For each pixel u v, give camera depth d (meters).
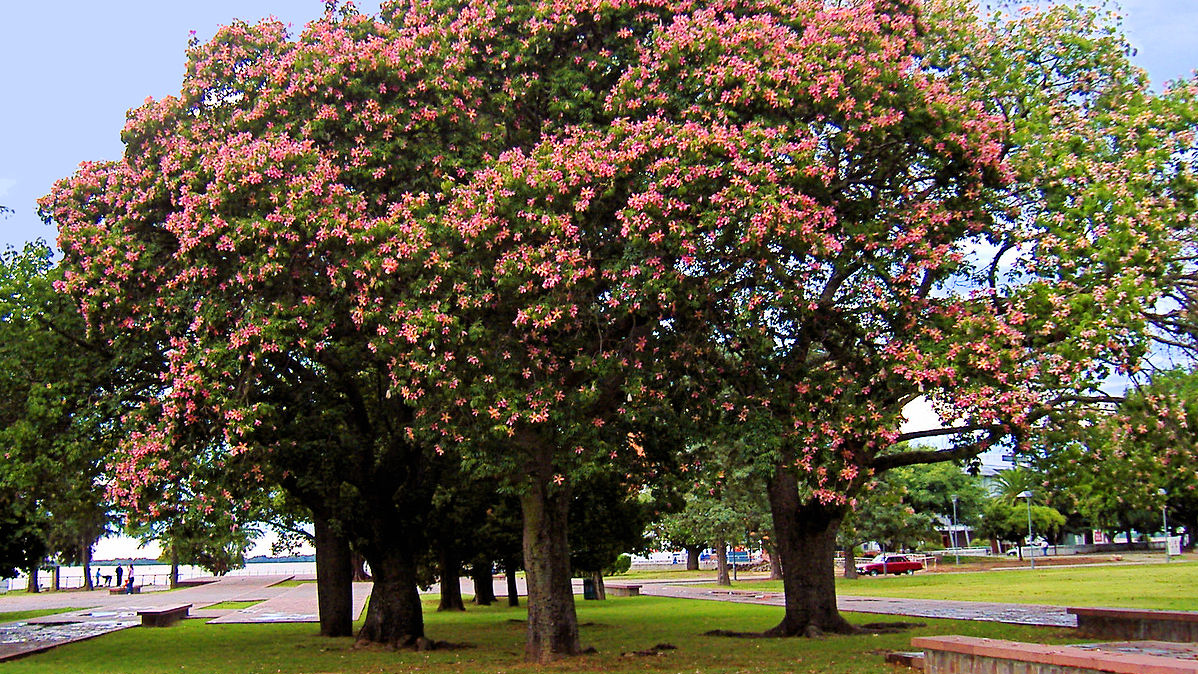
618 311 13.12
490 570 34.97
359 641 18.59
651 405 14.23
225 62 16.16
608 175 12.42
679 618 24.81
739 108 13.12
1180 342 14.80
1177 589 31.64
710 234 12.07
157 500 14.03
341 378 16.86
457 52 15.05
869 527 48.47
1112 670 8.71
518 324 12.67
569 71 14.61
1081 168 13.69
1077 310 12.62
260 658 17.08
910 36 15.17
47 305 16.50
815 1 14.84
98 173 15.86
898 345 13.13
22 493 16.80
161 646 19.83
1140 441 13.45
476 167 14.55
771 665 13.91
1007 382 12.16
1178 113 14.36
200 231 13.44
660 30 13.89
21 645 20.17
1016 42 16.22
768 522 41.91
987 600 29.83
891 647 16.08
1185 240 13.98
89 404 16.11
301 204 13.23
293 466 17.20
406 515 18.92
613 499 23.39
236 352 13.42
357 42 15.89
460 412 13.19
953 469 62.25
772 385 13.54
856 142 13.20
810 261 12.91
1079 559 61.25
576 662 14.69
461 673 13.90
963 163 13.85
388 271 12.68
